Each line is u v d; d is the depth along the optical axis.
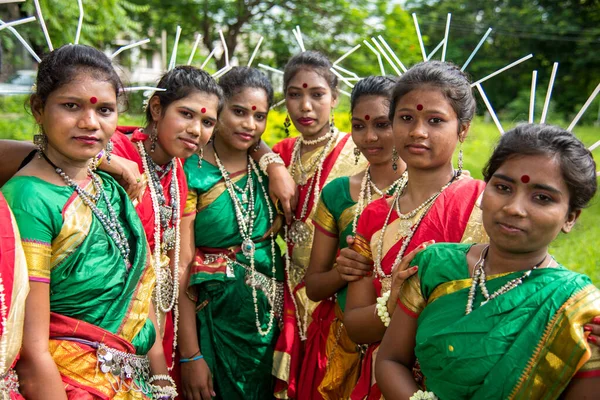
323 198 3.14
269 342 3.44
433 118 2.41
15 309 1.96
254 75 3.39
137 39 14.50
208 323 3.38
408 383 2.08
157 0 14.20
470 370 1.84
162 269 3.07
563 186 1.83
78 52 2.25
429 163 2.45
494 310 1.86
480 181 2.51
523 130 1.90
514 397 1.79
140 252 2.42
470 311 1.91
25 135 11.16
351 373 2.91
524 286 1.86
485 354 1.82
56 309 2.20
